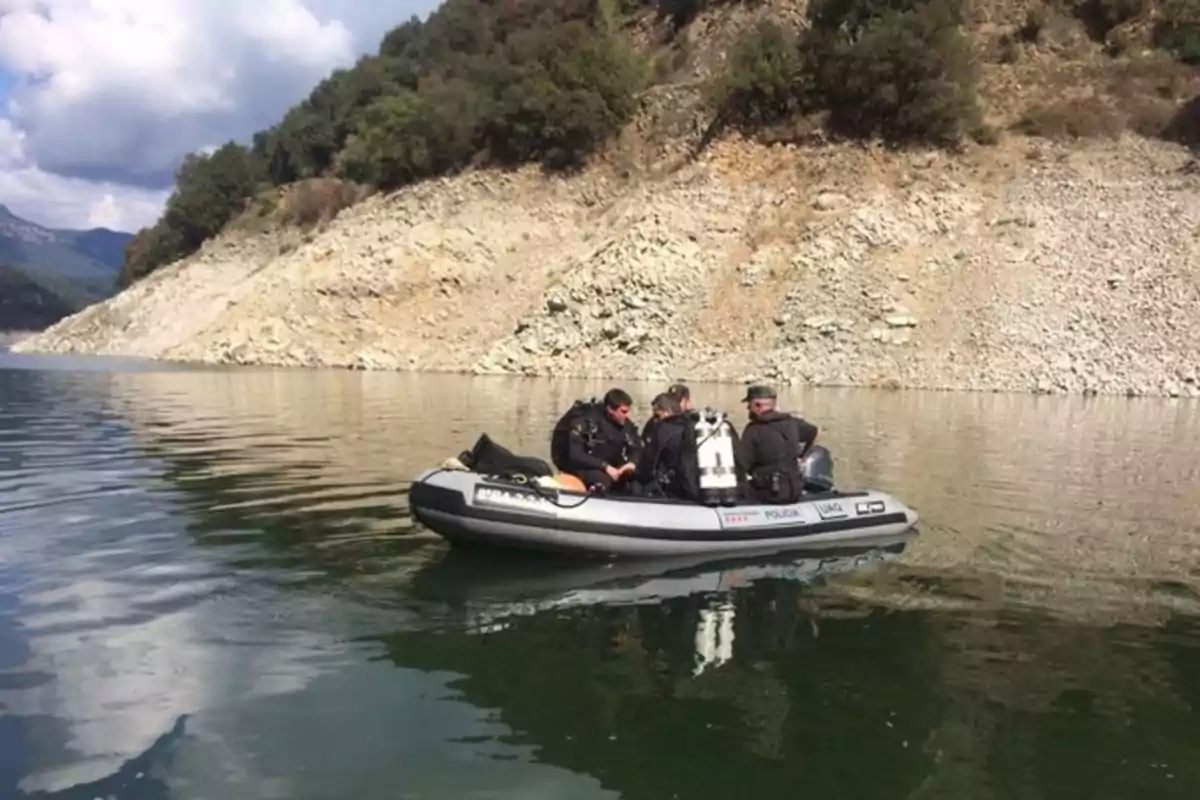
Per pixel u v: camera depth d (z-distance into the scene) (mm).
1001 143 37844
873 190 36812
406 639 6426
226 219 69062
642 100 47094
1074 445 16719
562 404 22844
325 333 42500
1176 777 4633
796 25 48719
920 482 12727
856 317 32656
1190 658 6199
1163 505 11266
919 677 5840
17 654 6070
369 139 55469
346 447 15234
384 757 4773
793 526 9125
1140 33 42281
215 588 7492
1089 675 5883
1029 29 43656
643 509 8609
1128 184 34656
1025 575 8195
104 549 8641
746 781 4566
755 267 35719
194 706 5332
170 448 15094
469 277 42844
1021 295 32031
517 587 7668
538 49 49781
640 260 36781
